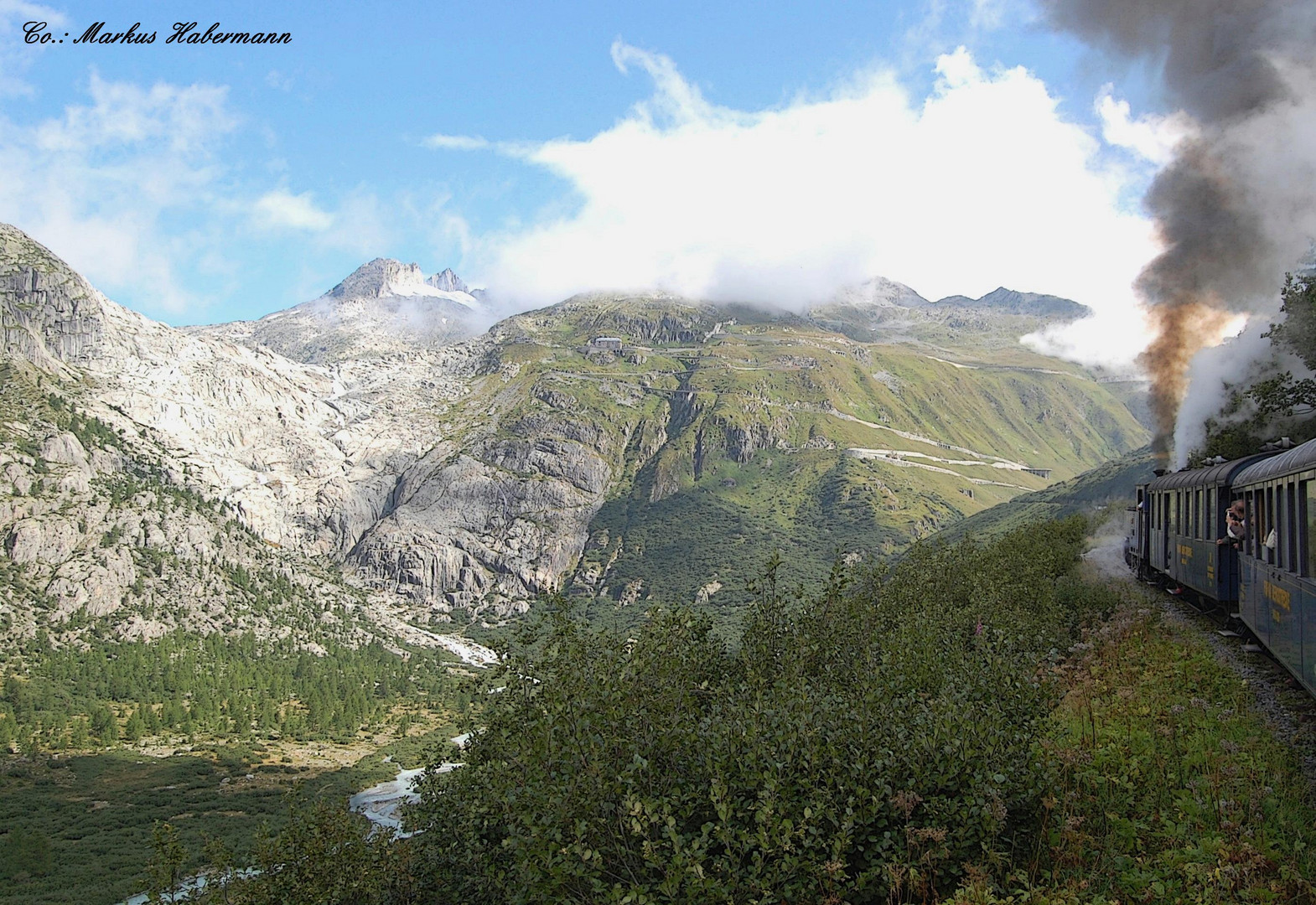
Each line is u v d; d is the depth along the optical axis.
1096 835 13.45
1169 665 24.47
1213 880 11.09
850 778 12.75
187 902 32.75
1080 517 69.00
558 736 15.27
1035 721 17.06
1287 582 20.83
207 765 189.88
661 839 13.17
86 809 161.62
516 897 14.26
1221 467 32.25
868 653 20.22
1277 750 16.30
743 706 15.41
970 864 12.12
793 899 11.72
